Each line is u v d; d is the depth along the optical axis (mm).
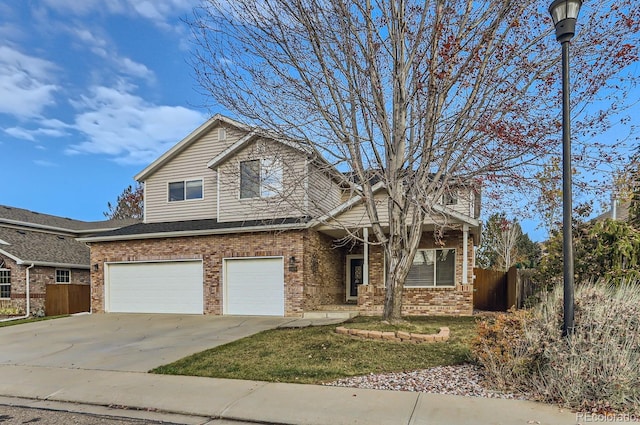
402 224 9180
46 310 18312
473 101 8312
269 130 9359
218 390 5680
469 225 12703
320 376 6086
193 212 16672
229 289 14000
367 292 13445
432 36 8023
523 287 14516
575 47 7820
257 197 13852
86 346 9352
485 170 8609
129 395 5645
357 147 9250
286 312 13219
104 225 26062
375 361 6742
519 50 7992
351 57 8500
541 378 5082
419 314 13414
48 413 5129
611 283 7449
